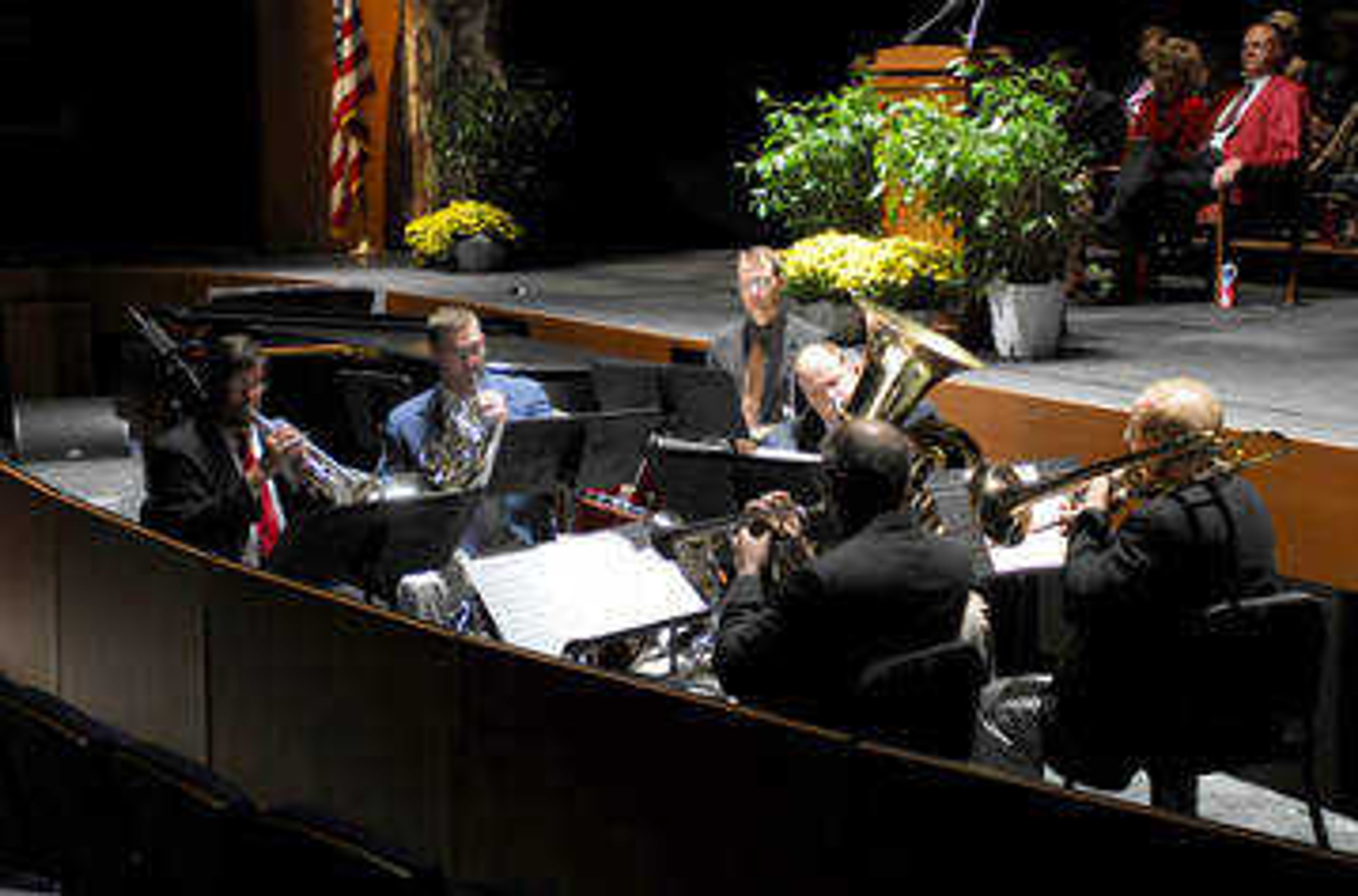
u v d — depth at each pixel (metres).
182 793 3.47
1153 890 2.55
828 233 7.20
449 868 3.64
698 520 5.04
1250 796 5.53
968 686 3.51
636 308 9.29
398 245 14.45
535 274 11.67
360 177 13.93
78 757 3.82
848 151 7.39
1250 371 6.52
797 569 4.00
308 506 5.59
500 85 13.52
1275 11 11.91
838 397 5.26
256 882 3.30
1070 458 5.71
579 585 4.38
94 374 12.19
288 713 3.96
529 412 6.14
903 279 6.82
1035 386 6.17
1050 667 6.19
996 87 6.96
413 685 3.64
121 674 4.57
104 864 3.80
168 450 5.07
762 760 3.02
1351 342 7.33
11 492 5.04
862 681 3.53
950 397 6.32
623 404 6.31
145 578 4.39
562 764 3.36
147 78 15.21
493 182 13.27
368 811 3.81
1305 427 5.32
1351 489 4.95
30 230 15.19
